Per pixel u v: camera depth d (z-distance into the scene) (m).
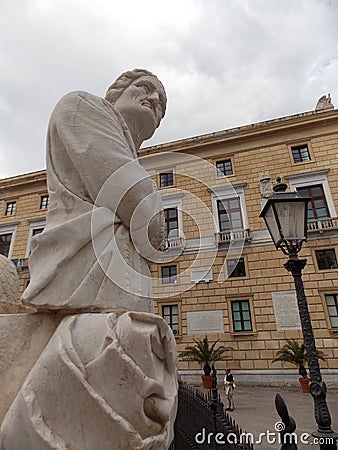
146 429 0.69
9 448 0.69
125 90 1.75
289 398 10.05
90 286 0.98
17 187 20.09
